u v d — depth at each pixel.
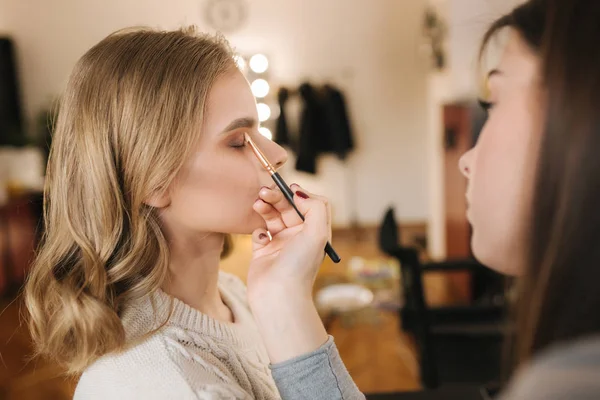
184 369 0.56
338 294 2.31
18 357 2.43
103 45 0.62
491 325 1.74
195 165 0.60
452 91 3.02
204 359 0.59
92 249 0.59
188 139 0.58
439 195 3.58
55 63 4.52
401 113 4.68
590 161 0.27
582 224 0.27
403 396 0.88
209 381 0.56
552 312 0.28
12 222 3.41
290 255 0.59
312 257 0.59
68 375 0.69
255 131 0.65
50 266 0.62
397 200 4.79
